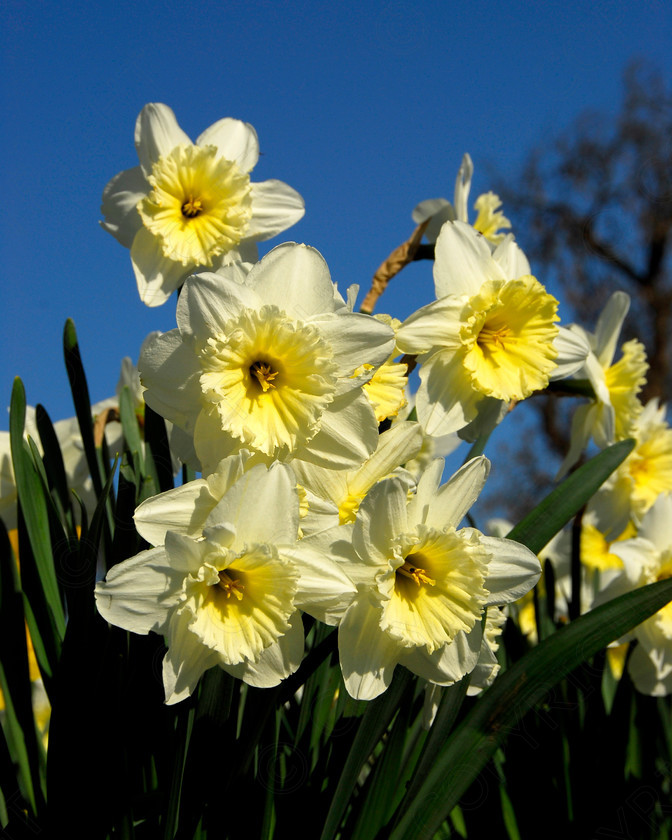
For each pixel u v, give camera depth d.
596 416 0.97
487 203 1.01
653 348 4.20
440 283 0.82
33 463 0.81
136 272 0.83
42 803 0.77
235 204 0.84
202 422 0.74
